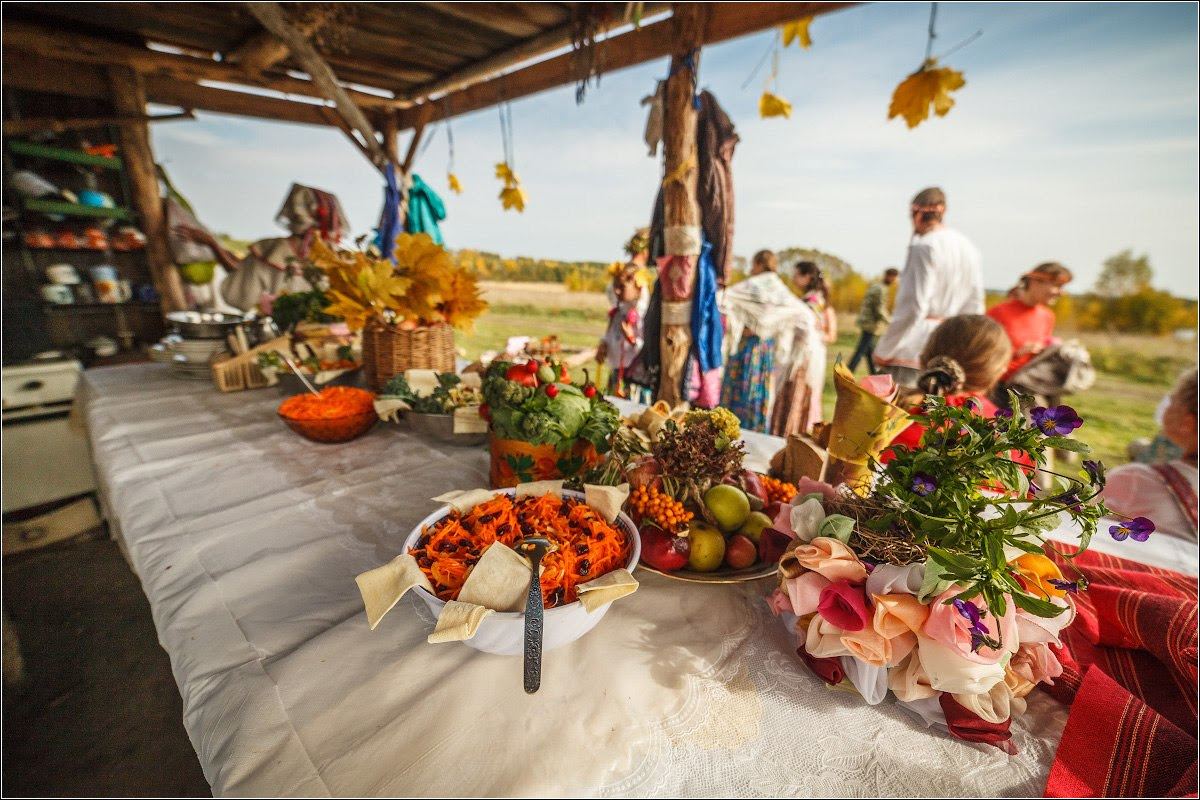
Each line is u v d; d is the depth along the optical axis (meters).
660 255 3.26
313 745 0.68
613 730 0.71
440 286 2.05
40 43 3.60
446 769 0.65
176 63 4.13
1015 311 3.26
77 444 3.28
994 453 0.69
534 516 0.98
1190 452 1.44
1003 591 0.63
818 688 0.81
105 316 4.29
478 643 0.78
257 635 0.89
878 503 0.83
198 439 1.87
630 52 3.24
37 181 3.72
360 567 1.11
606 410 1.32
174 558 1.13
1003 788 0.65
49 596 2.66
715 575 1.00
